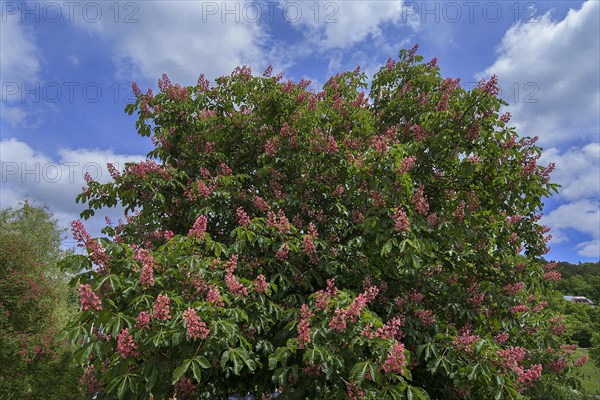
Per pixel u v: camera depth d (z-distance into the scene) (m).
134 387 3.57
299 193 6.12
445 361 4.55
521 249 6.66
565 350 7.11
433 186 6.41
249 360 3.83
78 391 11.23
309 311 4.13
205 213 5.64
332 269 5.13
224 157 6.61
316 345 3.80
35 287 12.59
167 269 4.14
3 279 12.19
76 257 3.82
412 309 5.21
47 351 12.07
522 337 6.95
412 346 5.12
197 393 4.76
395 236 4.57
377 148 5.01
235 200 6.14
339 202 5.97
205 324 3.61
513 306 6.18
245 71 7.25
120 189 6.04
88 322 3.56
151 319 3.68
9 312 12.12
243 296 4.36
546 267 7.21
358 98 6.48
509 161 6.06
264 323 4.53
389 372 3.78
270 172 6.17
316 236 5.20
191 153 6.72
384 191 4.78
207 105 7.15
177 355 3.81
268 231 5.11
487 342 4.72
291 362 4.49
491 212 6.39
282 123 6.96
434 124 5.95
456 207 5.90
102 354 3.72
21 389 11.29
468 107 5.75
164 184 5.95
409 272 5.38
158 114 6.69
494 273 6.47
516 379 4.64
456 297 5.79
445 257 6.59
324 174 5.79
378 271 5.83
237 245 5.00
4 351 11.36
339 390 3.90
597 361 21.67
